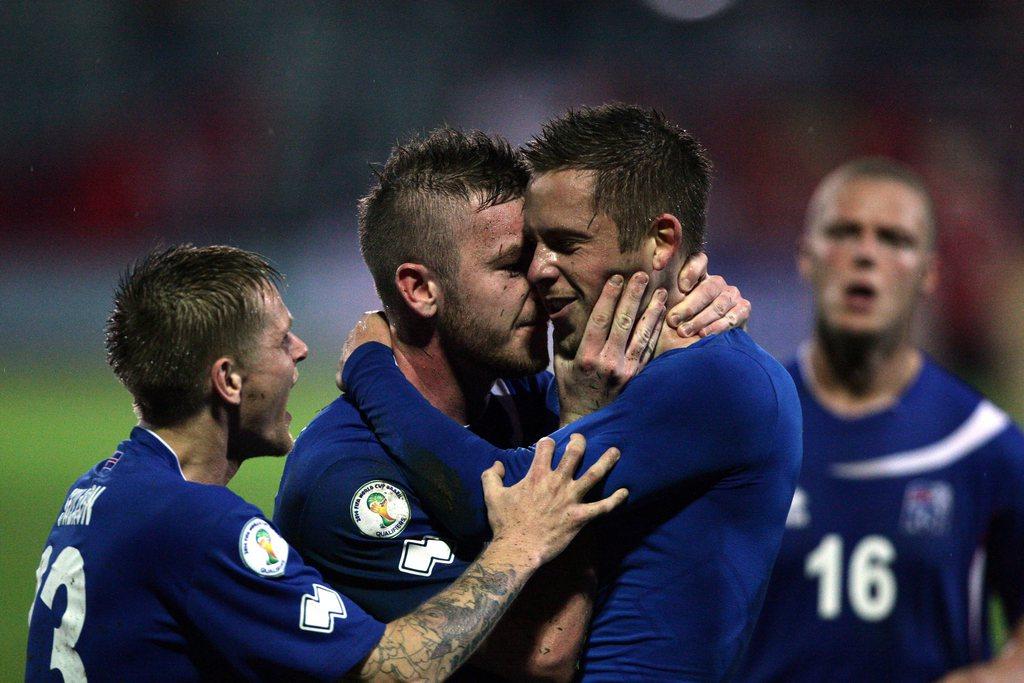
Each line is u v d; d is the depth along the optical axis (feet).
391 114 224.33
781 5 221.66
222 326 31.22
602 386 29.27
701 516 29.50
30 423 141.69
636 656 29.35
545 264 29.45
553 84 224.74
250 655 28.81
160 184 218.18
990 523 39.17
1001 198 196.95
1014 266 159.94
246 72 223.71
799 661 38.93
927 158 206.80
